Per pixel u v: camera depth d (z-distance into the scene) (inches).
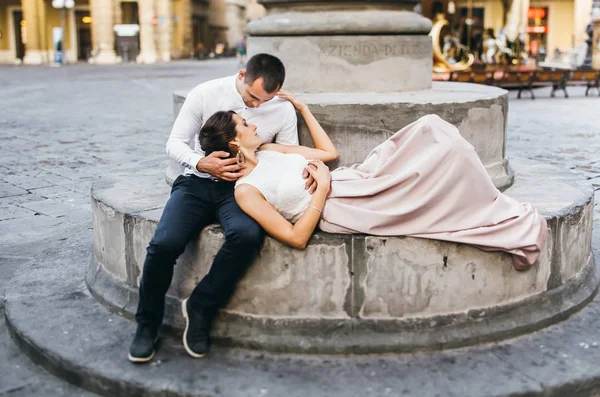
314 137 158.6
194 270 141.2
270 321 137.3
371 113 164.4
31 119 561.6
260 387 124.3
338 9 191.6
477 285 138.3
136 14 1753.2
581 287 156.4
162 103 690.2
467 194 135.3
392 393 121.9
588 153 383.6
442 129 140.3
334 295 136.0
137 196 170.2
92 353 137.0
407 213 133.0
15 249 216.7
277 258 135.3
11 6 1768.0
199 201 139.1
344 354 135.0
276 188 134.9
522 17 1132.5
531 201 163.2
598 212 251.6
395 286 135.6
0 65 1626.5
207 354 135.9
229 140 136.9
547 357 133.8
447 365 131.2
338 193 137.9
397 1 197.8
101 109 637.3
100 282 163.3
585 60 1069.8
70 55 1785.2
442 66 735.1
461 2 931.3
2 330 157.8
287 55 191.5
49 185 311.7
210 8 2257.6
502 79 728.3
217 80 150.6
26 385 134.6
